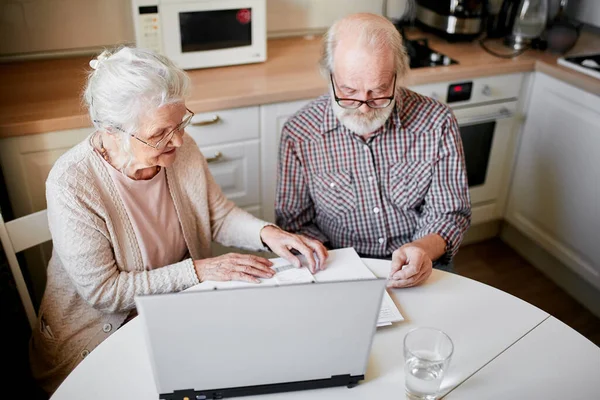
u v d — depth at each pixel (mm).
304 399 1025
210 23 2119
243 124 2062
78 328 1446
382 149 1600
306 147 1618
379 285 916
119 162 1326
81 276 1313
